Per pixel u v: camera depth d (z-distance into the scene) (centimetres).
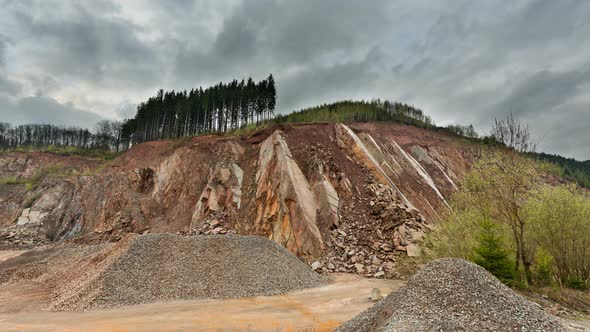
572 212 2020
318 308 1598
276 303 1689
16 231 4616
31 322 1358
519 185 1986
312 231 2900
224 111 7500
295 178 3438
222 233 3306
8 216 5200
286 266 2227
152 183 4769
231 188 3797
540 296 1652
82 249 2792
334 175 3669
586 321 1346
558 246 2050
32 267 2577
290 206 3180
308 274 2283
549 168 2111
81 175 5594
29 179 6303
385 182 3741
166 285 1816
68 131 10906
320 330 1263
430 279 1052
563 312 1455
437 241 2238
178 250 2120
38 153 7350
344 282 2270
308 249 2805
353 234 2998
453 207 2423
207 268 1992
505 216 2030
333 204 3241
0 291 2036
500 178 2022
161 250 2100
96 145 10412
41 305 1680
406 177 4312
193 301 1703
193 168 4422
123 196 4516
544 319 905
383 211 3209
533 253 2133
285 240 2967
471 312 902
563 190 2098
